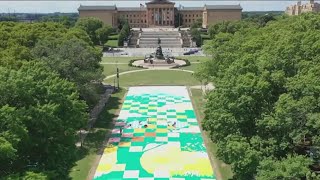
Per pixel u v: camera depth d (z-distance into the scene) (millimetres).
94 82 83438
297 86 44594
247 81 46500
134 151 63250
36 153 41719
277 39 65688
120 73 130750
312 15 88375
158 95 100812
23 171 38625
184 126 76000
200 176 54219
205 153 62469
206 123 52125
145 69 138375
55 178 41594
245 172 40875
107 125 76375
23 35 95500
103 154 62062
